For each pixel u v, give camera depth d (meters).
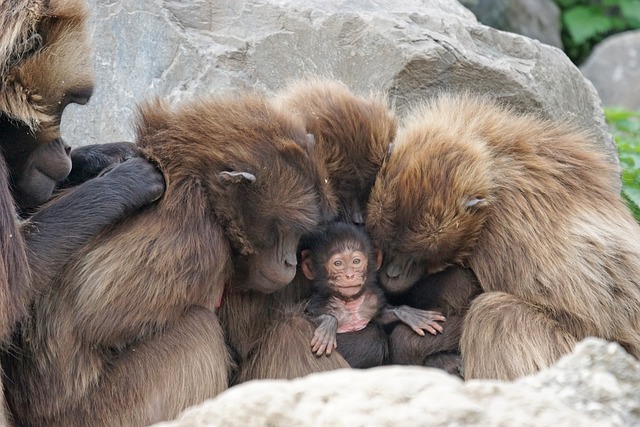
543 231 12.51
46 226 11.27
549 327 12.10
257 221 11.90
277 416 7.27
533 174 12.95
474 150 12.80
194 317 11.46
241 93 13.30
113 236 11.46
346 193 13.20
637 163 19.39
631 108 31.31
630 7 33.16
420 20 16.50
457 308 12.93
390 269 12.79
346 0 16.64
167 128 12.20
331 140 13.14
